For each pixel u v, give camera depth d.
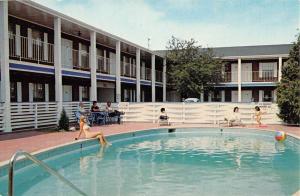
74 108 18.81
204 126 17.75
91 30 19.78
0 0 13.23
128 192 6.89
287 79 17.91
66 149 10.60
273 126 17.67
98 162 9.86
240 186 7.26
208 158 10.52
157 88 35.53
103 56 26.28
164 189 7.09
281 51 34.41
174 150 12.05
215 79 31.23
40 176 8.12
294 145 12.96
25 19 17.52
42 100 20.22
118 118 19.61
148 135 16.25
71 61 22.06
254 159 10.29
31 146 10.19
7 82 13.57
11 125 14.23
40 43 19.23
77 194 6.71
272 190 6.93
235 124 18.61
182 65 30.03
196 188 7.14
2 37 13.34
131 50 28.14
